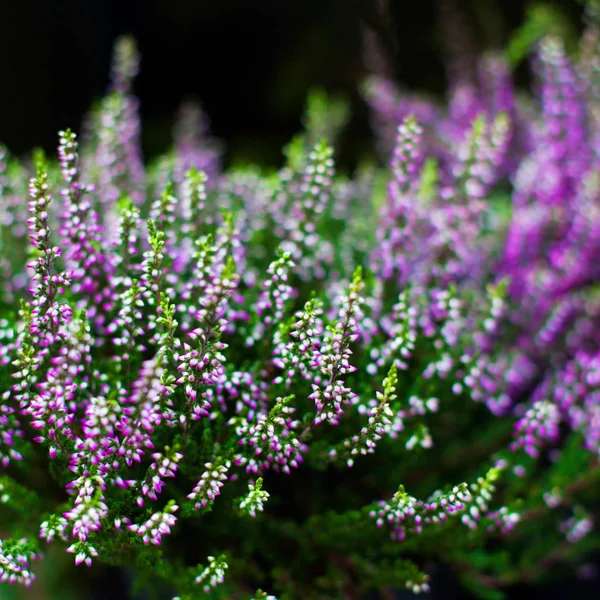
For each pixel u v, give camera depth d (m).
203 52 1.29
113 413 0.65
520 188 0.85
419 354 0.75
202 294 0.70
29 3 1.13
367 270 0.77
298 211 0.74
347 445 0.69
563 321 0.84
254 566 0.73
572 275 0.83
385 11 1.00
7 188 0.77
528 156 0.92
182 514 0.68
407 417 0.73
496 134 0.77
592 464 0.77
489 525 0.72
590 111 0.86
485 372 0.78
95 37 1.20
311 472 0.75
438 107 1.02
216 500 0.71
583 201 0.84
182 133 0.93
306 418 0.68
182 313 0.71
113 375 0.70
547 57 0.86
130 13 1.24
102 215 0.78
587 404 0.78
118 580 0.81
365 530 0.71
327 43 1.21
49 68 1.17
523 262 0.83
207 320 0.66
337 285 0.75
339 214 0.81
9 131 1.13
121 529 0.67
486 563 0.75
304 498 0.75
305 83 1.23
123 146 0.81
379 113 1.01
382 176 0.86
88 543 0.66
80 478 0.66
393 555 0.74
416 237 0.77
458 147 0.88
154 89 1.30
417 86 1.18
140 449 0.68
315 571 0.75
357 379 0.74
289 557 0.74
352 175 1.19
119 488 0.69
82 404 0.69
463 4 1.11
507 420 0.79
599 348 0.84
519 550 0.82
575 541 0.80
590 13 0.89
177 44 1.28
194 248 0.72
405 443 0.73
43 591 0.82
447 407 0.77
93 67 1.21
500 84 0.96
